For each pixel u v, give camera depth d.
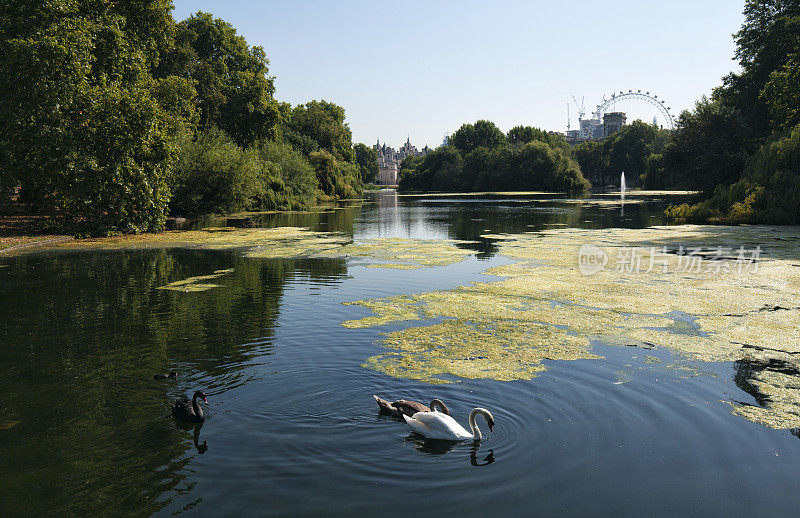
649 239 32.25
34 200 43.28
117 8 40.88
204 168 49.72
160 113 35.81
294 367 10.30
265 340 12.12
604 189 149.12
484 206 75.19
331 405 8.54
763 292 17.39
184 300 16.47
